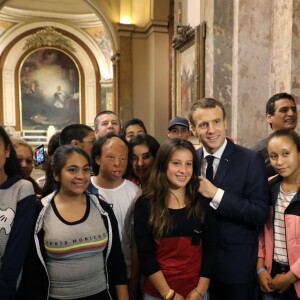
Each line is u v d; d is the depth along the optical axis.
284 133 1.95
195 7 4.88
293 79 3.24
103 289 1.80
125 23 9.40
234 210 1.89
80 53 14.27
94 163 2.20
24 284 1.76
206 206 1.93
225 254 1.99
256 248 2.04
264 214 1.92
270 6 3.64
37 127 14.32
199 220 1.89
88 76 14.44
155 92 8.77
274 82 3.60
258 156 2.04
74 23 13.73
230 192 1.99
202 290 1.84
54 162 1.79
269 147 1.97
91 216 1.79
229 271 1.97
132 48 9.37
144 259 1.85
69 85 14.48
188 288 1.84
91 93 14.48
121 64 9.33
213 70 3.88
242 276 1.97
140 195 2.04
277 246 1.97
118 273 1.88
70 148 1.79
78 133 2.62
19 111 14.08
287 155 1.91
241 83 3.66
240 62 3.65
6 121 13.90
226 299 2.03
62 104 14.48
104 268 1.83
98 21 13.38
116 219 1.92
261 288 2.00
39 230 1.71
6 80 13.79
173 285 1.83
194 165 1.94
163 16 8.70
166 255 1.87
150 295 1.90
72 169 1.75
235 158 2.04
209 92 3.97
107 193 2.13
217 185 2.01
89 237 1.73
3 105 13.80
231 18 3.87
